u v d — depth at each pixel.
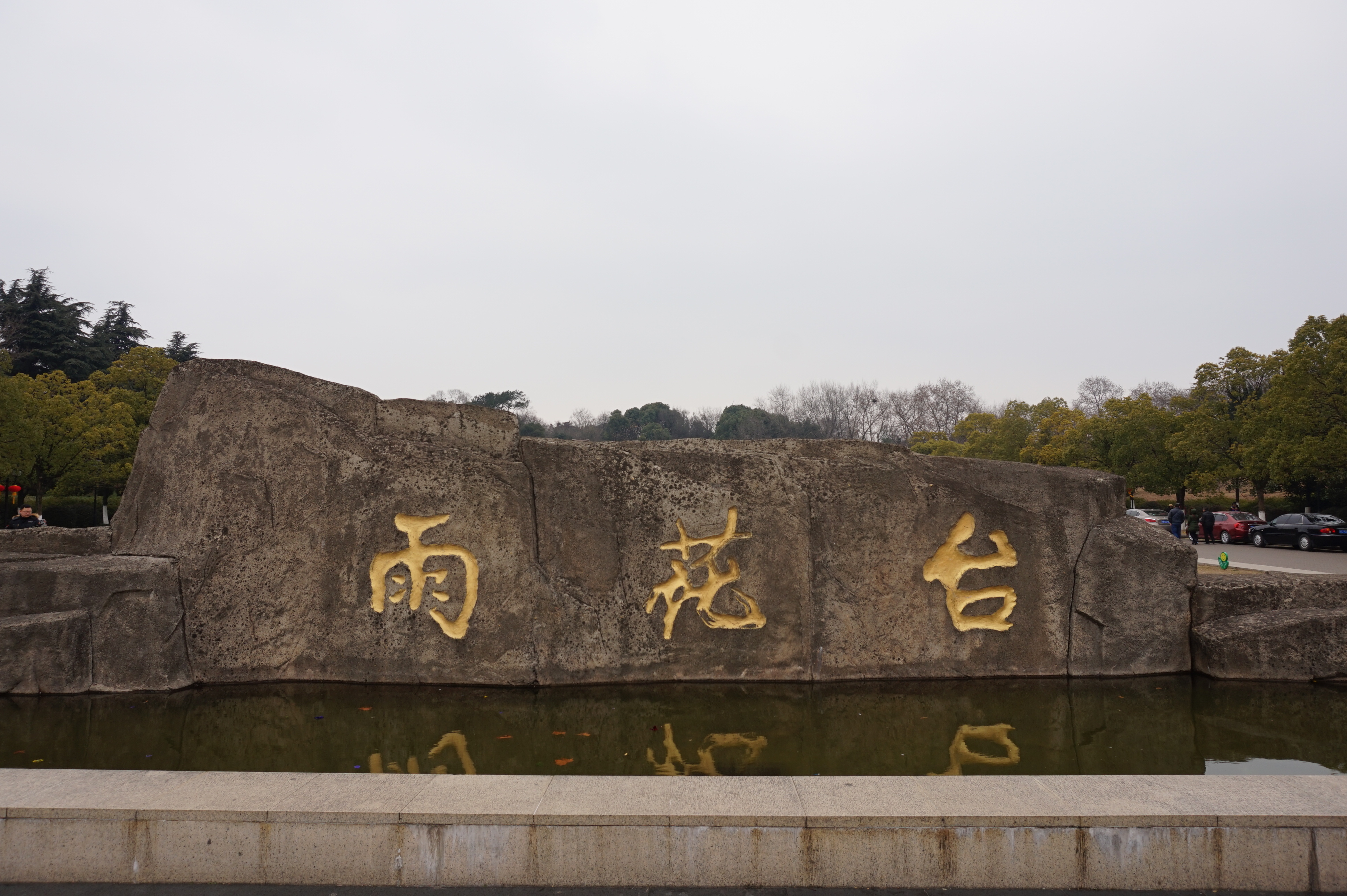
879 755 4.36
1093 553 6.25
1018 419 39.03
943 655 6.10
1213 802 2.98
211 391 5.96
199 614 5.70
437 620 5.79
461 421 6.05
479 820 2.88
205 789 3.09
